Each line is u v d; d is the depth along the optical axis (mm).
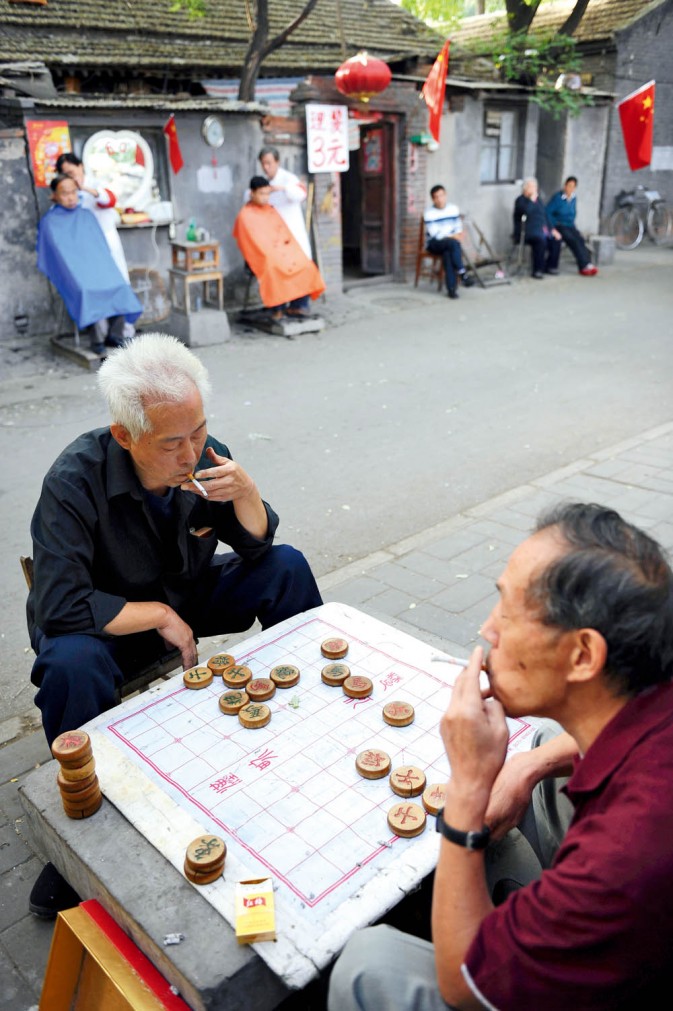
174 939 1399
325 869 1517
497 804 1550
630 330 9273
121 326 8039
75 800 1639
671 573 1181
